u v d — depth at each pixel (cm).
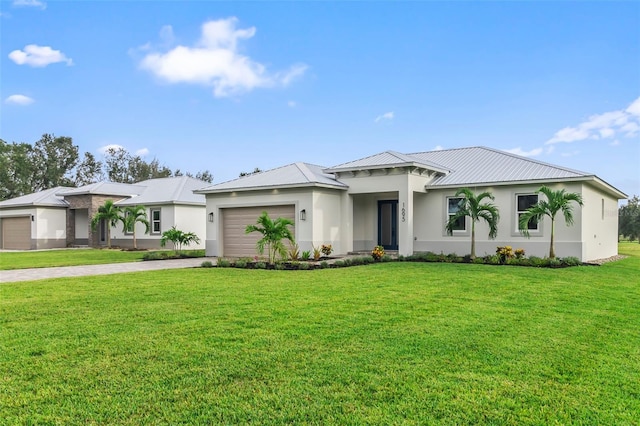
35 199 3061
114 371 429
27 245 3045
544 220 1584
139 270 1359
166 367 440
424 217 1819
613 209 2227
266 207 1880
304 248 1745
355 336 548
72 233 3108
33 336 550
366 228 2006
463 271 1238
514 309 718
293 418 336
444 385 397
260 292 882
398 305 744
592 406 361
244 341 526
